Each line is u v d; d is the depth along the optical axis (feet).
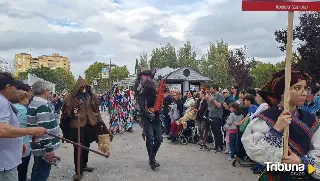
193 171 23.90
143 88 24.63
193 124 37.06
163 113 42.45
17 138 12.45
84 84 22.33
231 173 23.24
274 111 8.75
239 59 94.02
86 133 23.26
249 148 8.57
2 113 11.43
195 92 41.88
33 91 17.26
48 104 17.19
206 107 32.60
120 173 23.41
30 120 16.74
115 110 46.52
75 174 22.09
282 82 8.87
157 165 24.39
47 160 16.75
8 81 12.46
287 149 8.21
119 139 40.65
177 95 39.04
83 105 22.45
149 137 24.32
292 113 8.70
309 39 53.72
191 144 36.37
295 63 54.54
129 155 30.12
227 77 109.81
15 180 12.44
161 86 24.66
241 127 22.66
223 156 29.37
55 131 17.04
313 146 8.57
